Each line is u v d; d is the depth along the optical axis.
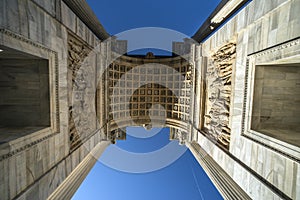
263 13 7.94
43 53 7.92
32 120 8.78
